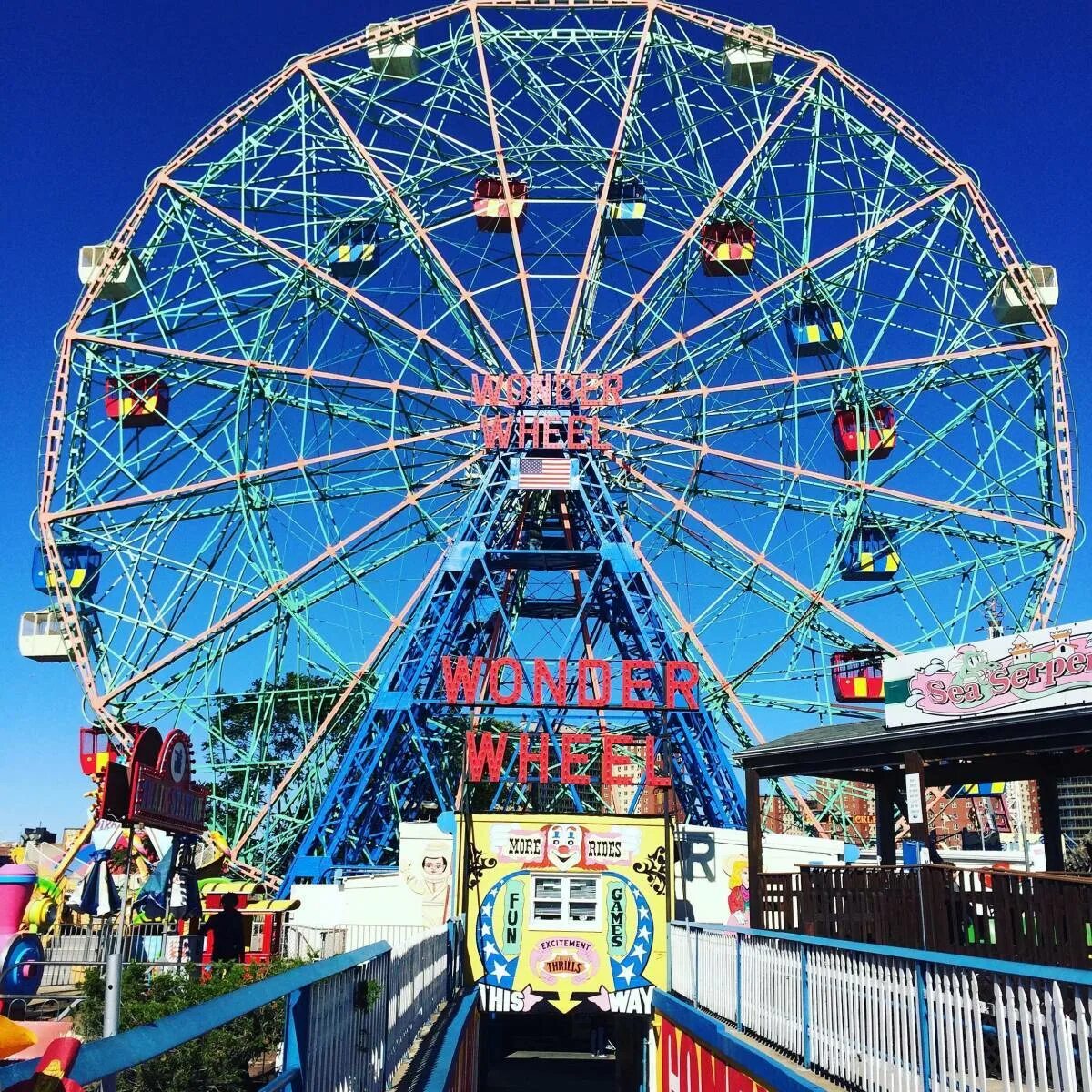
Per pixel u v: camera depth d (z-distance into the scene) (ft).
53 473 180.65
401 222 193.67
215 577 180.45
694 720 161.38
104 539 180.45
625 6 196.85
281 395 188.03
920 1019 37.04
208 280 187.73
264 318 192.03
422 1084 41.86
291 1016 23.81
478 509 177.88
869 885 60.18
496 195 191.31
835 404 189.88
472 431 187.83
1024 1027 31.22
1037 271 183.52
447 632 172.04
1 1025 13.79
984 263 188.65
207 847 174.81
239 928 103.50
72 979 92.99
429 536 187.32
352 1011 31.37
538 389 184.55
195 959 100.78
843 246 186.91
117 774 94.32
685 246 187.62
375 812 165.78
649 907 96.27
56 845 209.36
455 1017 64.18
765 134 191.21
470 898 96.12
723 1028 60.08
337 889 129.39
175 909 105.81
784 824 189.16
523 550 172.96
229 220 188.96
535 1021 162.30
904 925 56.29
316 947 108.17
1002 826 199.72
